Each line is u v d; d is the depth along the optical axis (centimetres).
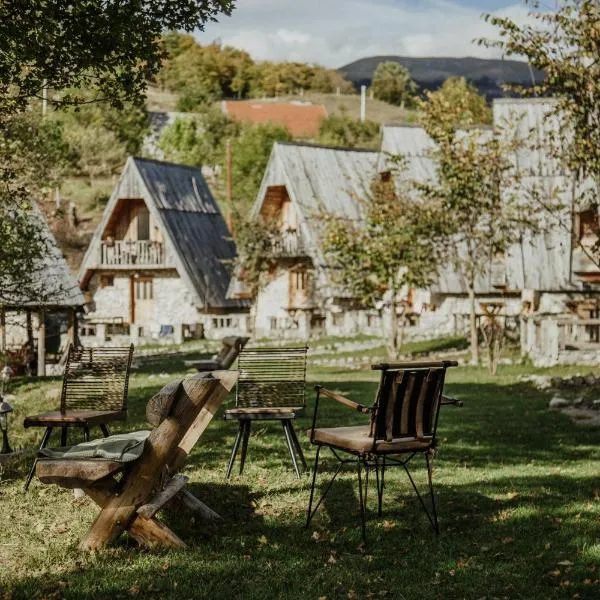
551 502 870
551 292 3556
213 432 1325
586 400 1742
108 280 4894
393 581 638
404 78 15525
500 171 2953
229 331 4378
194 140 8038
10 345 3394
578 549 711
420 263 2989
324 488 928
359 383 2167
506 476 1001
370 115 14262
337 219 3164
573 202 2297
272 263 4478
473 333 2869
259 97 15038
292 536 752
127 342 4175
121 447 693
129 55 962
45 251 2109
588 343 2675
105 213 4725
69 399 1013
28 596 605
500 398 1898
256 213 4519
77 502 872
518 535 755
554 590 616
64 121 6719
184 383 705
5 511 838
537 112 3741
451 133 2930
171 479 766
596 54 1853
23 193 1594
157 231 4775
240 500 874
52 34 898
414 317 3906
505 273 3578
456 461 1109
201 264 4666
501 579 642
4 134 1866
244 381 1005
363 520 729
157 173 4800
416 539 745
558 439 1300
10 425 1461
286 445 1202
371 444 714
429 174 4100
